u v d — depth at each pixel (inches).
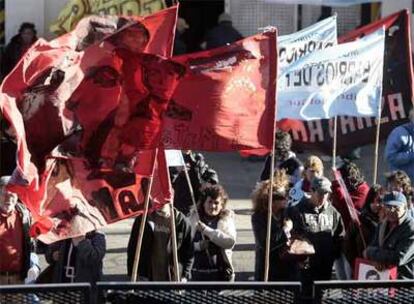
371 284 395.5
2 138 854.5
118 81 476.7
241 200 908.6
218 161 1047.0
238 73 494.9
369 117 707.4
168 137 489.1
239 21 1215.6
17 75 458.9
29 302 379.6
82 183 484.1
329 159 849.5
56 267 557.0
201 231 578.2
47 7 1173.1
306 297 397.1
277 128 725.9
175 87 485.1
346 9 1186.0
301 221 580.7
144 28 480.1
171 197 508.4
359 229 588.1
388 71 709.3
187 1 1275.8
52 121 469.1
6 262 546.3
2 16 1170.6
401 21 703.7
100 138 480.1
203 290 389.4
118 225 814.5
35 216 480.1
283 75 652.1
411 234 547.8
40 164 472.4
